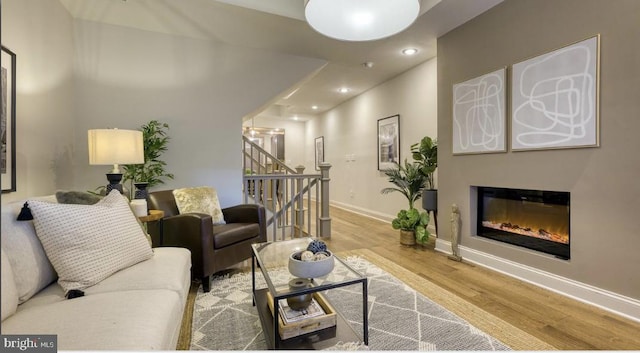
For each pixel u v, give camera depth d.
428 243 3.74
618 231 2.00
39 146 2.42
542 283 2.42
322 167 4.11
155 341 1.05
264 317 1.75
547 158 2.37
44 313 1.16
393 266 2.89
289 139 8.88
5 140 1.98
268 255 1.97
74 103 3.04
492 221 2.97
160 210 2.68
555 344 1.68
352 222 5.15
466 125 3.02
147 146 3.11
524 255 2.56
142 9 2.91
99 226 1.50
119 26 3.21
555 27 2.29
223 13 2.95
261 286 2.44
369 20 2.02
